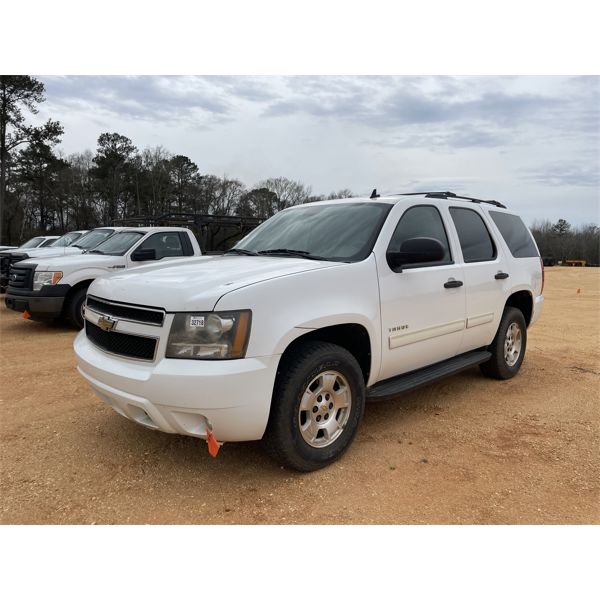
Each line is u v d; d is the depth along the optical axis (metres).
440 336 4.24
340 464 3.44
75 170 57.72
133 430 3.99
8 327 8.68
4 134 39.03
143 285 3.17
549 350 7.32
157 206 56.53
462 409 4.60
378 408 4.60
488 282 4.83
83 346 3.56
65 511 2.86
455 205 4.79
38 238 18.31
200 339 2.81
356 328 3.53
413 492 3.10
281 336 2.95
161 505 2.93
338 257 3.70
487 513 2.88
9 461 3.46
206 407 2.77
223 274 3.24
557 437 3.99
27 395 4.87
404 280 3.84
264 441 3.13
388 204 4.11
